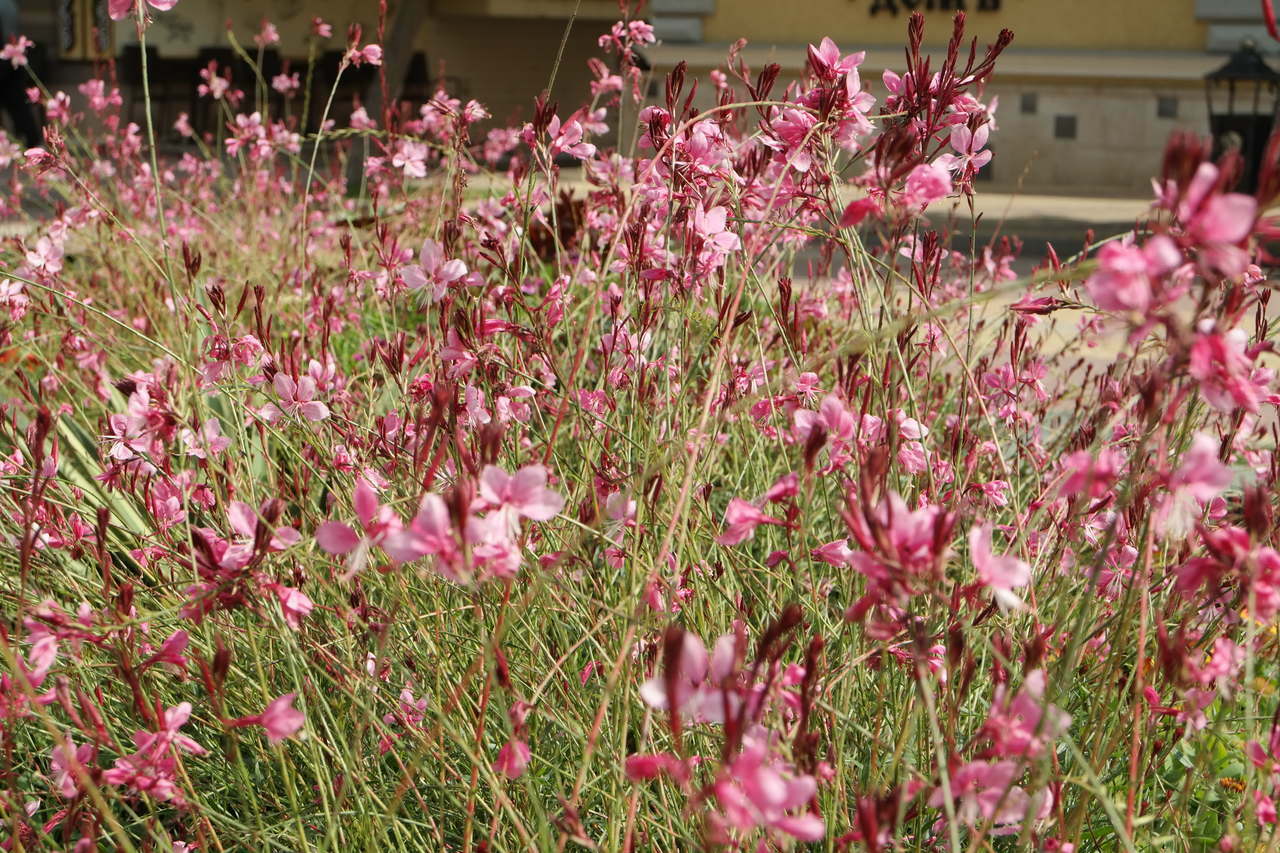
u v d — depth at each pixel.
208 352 0.87
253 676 0.82
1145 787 0.80
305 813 0.77
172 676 0.78
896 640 0.72
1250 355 0.62
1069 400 1.40
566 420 1.03
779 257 1.12
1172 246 0.51
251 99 6.72
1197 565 0.58
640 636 0.73
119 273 1.64
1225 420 0.97
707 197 0.85
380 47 1.20
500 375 0.88
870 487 0.54
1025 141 6.72
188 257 0.94
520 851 0.73
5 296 0.98
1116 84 6.54
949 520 0.53
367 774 0.77
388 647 0.77
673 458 0.76
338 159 2.72
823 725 0.73
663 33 6.34
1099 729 0.72
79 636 0.65
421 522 0.55
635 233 0.86
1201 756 0.69
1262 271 0.73
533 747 0.80
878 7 6.28
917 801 0.71
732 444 1.07
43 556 0.83
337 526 0.57
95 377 1.22
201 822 0.69
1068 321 1.90
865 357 0.89
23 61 1.85
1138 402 0.63
